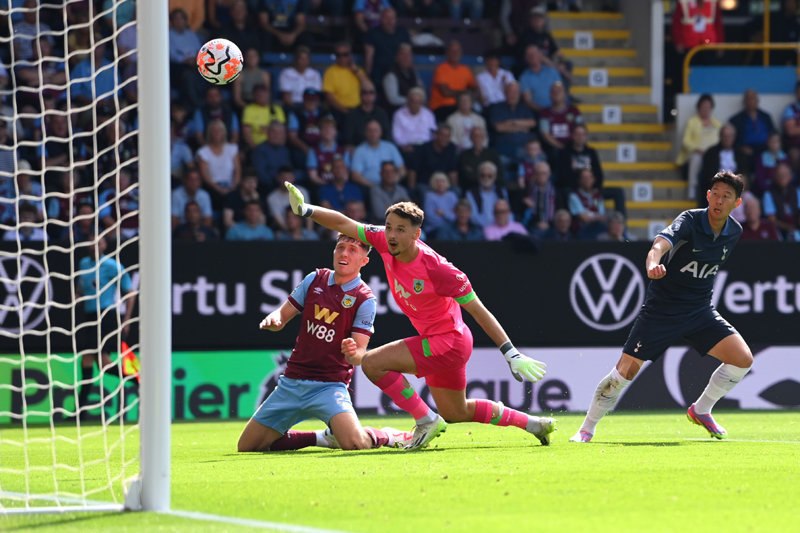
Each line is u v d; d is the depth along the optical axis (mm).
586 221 47156
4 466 21781
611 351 40812
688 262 23719
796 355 41438
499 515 13328
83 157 42125
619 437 27078
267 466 19547
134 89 44125
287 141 46344
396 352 21953
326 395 22859
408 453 21703
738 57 59469
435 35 55781
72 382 36656
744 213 48500
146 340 14281
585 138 48562
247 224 42469
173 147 44938
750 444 23938
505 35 54500
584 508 13898
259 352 38594
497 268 40000
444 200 45594
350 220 22047
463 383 22469
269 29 50656
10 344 36281
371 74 50312
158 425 14258
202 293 38125
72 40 44500
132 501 14305
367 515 13461
